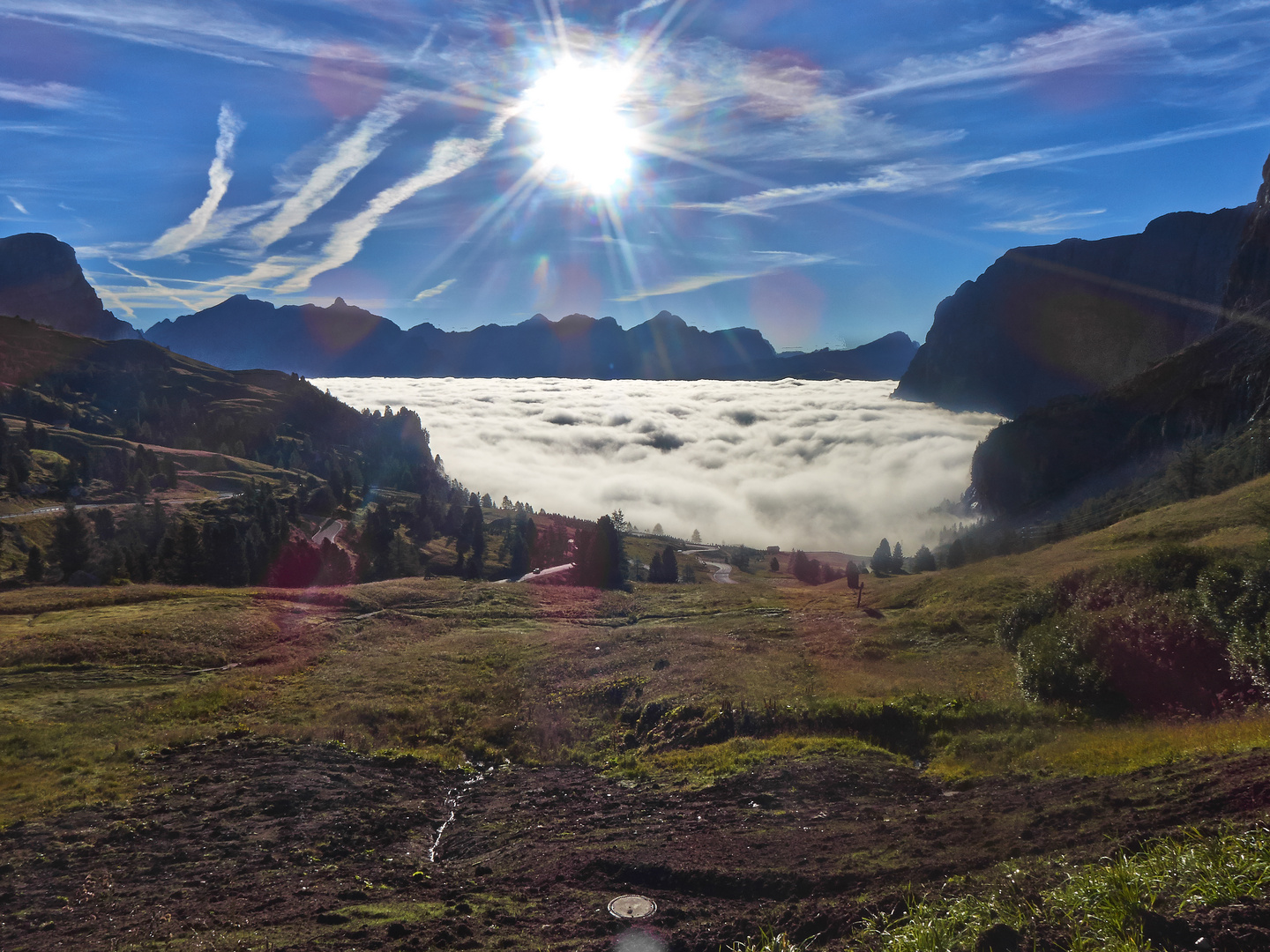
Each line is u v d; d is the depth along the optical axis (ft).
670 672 103.45
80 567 370.12
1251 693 54.65
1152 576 75.10
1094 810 34.60
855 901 29.17
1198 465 256.93
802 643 123.95
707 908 32.89
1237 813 27.55
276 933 32.99
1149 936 18.02
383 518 508.53
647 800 56.44
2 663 113.09
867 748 64.69
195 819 53.36
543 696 99.30
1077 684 66.80
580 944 29.45
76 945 33.45
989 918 21.71
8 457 565.53
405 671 114.52
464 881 41.01
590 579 297.33
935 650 106.22
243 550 363.56
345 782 64.28
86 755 70.33
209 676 112.27
